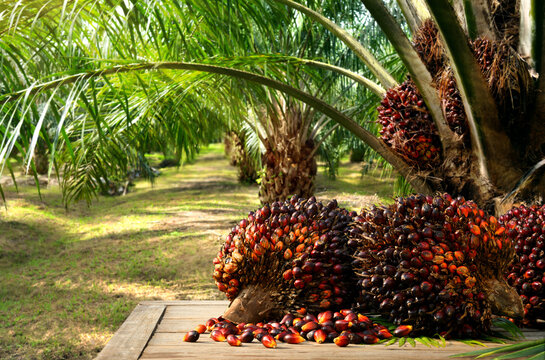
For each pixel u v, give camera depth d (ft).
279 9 12.16
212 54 12.60
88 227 35.45
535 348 5.23
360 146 29.14
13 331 18.13
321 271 7.69
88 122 13.60
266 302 7.79
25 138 8.36
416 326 6.89
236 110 12.91
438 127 9.98
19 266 26.63
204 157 96.32
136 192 52.65
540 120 8.93
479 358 6.03
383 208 7.43
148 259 26.48
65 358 15.94
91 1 8.52
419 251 6.75
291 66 12.91
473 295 6.71
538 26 8.48
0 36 8.53
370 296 7.27
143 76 10.96
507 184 9.29
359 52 11.82
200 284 22.57
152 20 10.26
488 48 9.13
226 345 6.88
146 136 14.48
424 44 10.21
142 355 6.54
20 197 42.83
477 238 6.70
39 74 9.98
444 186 10.11
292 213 8.09
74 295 21.77
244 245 7.93
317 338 6.88
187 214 38.70
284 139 23.82
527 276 7.23
